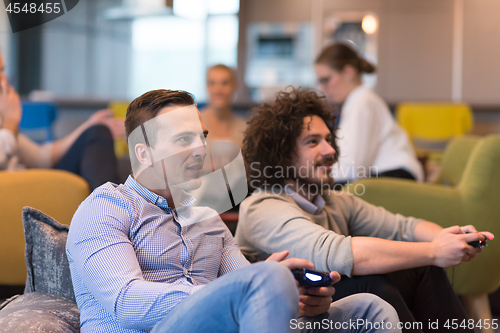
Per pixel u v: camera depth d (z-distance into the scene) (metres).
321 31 6.85
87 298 1.02
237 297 0.85
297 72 6.91
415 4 6.60
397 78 6.73
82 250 0.96
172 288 0.92
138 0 6.38
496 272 1.77
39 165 2.41
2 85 2.17
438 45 6.59
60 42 6.45
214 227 1.17
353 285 1.22
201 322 0.86
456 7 6.49
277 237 1.29
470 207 1.77
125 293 0.91
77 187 1.87
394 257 1.22
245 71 6.98
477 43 6.47
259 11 6.93
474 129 6.04
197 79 7.00
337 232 1.46
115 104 4.57
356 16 6.76
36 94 5.18
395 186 1.84
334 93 2.66
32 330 1.01
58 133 5.60
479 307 1.82
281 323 0.82
